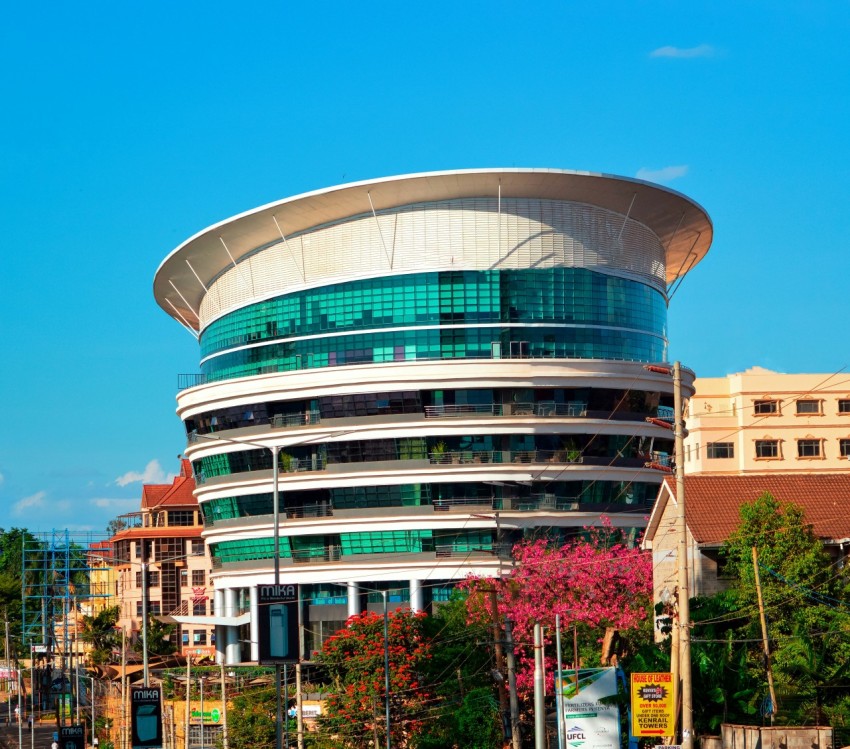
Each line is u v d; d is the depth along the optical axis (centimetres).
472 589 8081
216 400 10669
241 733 8369
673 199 10219
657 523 7669
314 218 10206
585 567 7700
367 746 7144
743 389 15025
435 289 9956
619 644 7331
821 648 6069
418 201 9981
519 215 10019
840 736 5697
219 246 10688
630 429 10019
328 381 10006
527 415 9812
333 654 7462
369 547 9969
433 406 9881
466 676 7231
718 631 6188
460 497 9838
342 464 10019
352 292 10138
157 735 5478
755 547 6253
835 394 15038
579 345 9994
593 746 5262
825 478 7450
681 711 5362
